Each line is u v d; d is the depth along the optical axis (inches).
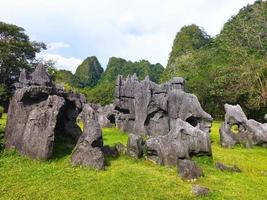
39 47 2723.9
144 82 1207.6
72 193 567.8
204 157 807.1
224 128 1159.0
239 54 2354.8
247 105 2060.8
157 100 1179.9
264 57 2310.5
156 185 613.3
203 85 2357.3
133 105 1244.5
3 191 568.1
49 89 774.5
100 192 575.2
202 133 812.6
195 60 3093.0
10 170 650.8
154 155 761.6
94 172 658.8
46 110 735.7
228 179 695.1
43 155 698.2
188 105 1154.0
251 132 1155.3
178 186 621.0
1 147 731.4
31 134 719.1
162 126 1168.2
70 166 681.0
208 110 2364.7
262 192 636.1
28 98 762.8
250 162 895.7
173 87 1224.8
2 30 2512.3
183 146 741.3
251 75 2101.4
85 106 1142.3
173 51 3892.7
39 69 863.7
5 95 2114.9
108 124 1416.1
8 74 2443.4
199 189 598.9
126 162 740.7
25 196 554.3
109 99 2965.1
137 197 562.3
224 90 2158.0
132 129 1223.5
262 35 2527.1
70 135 816.9
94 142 697.6
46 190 575.2
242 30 2573.8
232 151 1041.5
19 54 2527.1
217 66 2445.9
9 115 766.5
